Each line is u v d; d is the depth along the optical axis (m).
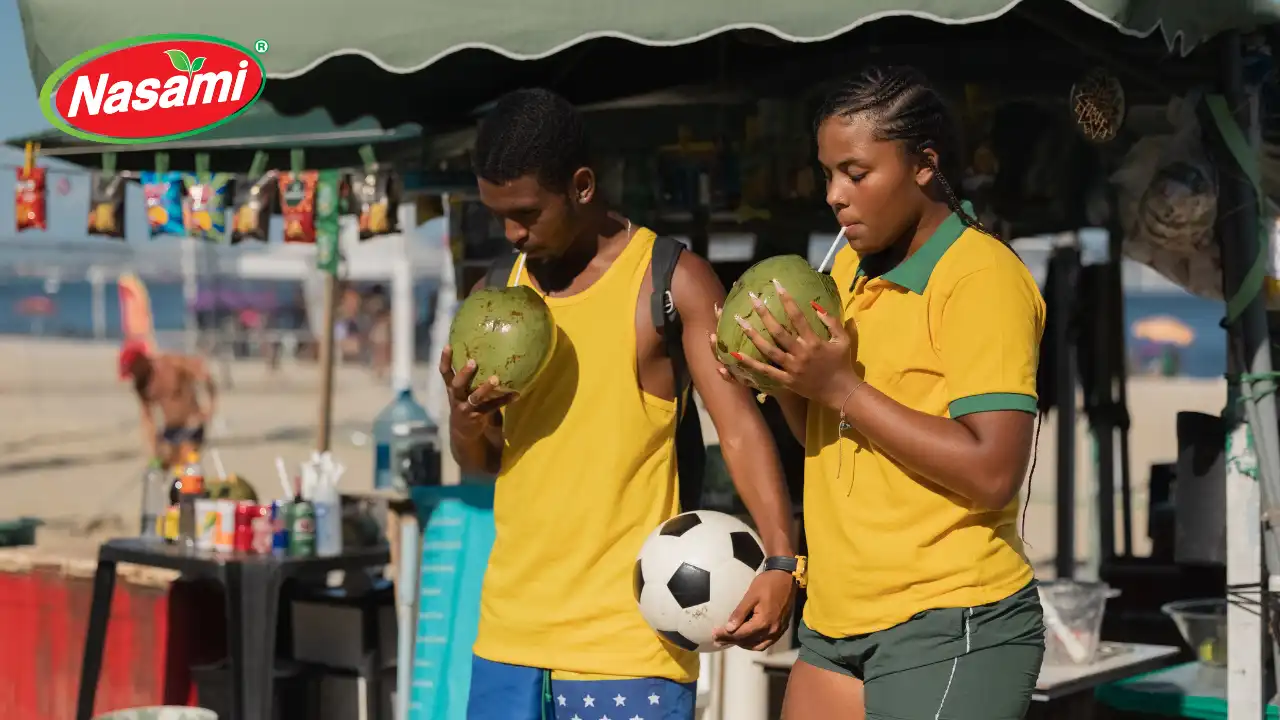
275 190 5.34
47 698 5.69
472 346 3.02
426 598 4.50
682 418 3.19
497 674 3.17
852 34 4.59
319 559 4.81
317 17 3.68
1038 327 2.62
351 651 5.23
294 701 5.22
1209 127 3.86
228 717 5.08
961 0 3.08
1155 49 4.01
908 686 2.60
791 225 5.37
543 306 3.06
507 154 2.96
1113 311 6.84
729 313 2.66
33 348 41.00
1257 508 3.68
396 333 13.41
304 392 27.06
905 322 2.64
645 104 4.86
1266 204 3.99
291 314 38.34
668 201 5.27
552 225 3.03
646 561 2.99
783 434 4.81
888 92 2.58
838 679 2.78
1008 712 2.59
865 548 2.65
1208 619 4.30
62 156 5.29
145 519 6.02
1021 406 2.50
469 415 3.12
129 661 5.44
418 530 4.79
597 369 3.09
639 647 3.05
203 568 4.75
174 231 5.29
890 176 2.59
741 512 4.60
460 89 4.85
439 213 5.62
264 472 14.81
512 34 3.48
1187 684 4.27
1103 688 4.28
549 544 3.10
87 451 18.11
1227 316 3.77
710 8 3.30
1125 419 6.91
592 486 3.07
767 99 4.71
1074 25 3.99
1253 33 3.85
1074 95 3.92
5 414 23.17
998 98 4.32
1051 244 7.27
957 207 2.66
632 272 3.12
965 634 2.57
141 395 10.12
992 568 2.59
